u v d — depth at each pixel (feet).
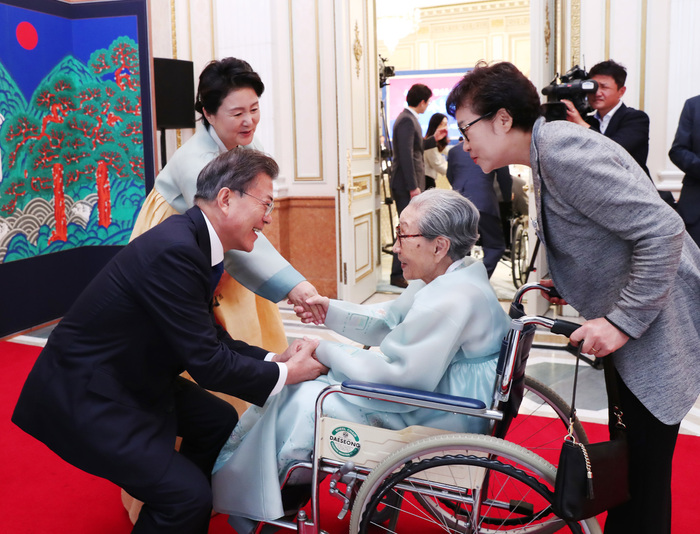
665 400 5.00
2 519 7.99
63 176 17.47
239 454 6.19
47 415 5.70
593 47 15.80
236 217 5.83
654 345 5.03
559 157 4.89
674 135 15.15
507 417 5.80
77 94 17.44
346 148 17.54
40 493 8.66
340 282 18.39
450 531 6.97
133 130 17.12
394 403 6.00
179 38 19.47
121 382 5.76
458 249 6.07
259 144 8.64
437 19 42.19
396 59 43.65
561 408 6.77
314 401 6.13
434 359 5.71
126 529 7.79
